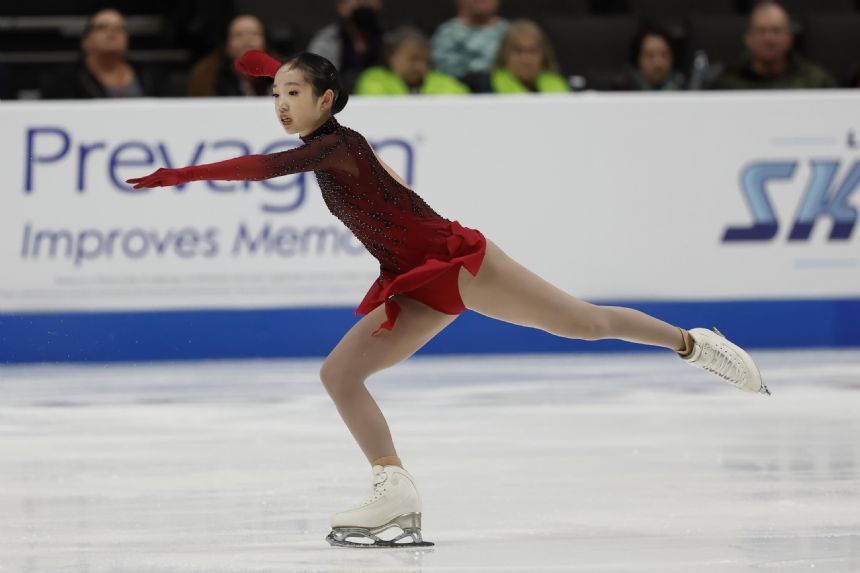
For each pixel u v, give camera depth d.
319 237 28.67
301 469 16.52
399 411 21.42
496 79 31.97
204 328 28.53
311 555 11.89
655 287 29.52
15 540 12.55
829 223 29.92
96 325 28.34
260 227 28.55
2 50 41.78
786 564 11.32
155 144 28.36
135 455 17.59
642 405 21.94
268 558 11.77
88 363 28.30
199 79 32.22
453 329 29.47
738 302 29.75
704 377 25.52
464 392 23.61
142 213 28.34
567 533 12.77
